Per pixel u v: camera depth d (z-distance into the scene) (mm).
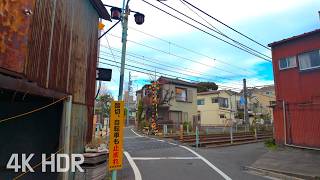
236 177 10320
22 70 5398
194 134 26734
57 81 7039
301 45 17469
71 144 7953
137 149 16453
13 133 7609
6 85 5230
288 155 15023
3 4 5117
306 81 17000
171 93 35406
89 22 9578
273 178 10617
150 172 10602
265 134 32375
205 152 16531
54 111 7762
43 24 6258
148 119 33750
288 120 17609
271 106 18844
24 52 5438
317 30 16500
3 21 5113
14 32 5309
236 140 25297
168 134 26953
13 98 7230
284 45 18391
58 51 7082
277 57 18719
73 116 8133
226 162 13438
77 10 8398
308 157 14219
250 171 11758
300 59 17453
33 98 7465
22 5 5441
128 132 32312
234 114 50469
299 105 17141
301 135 16844
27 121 7664
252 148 19922
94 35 10180
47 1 6430
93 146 9203
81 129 8828
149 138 24000
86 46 9289
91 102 9875
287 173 10742
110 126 7652
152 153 15133
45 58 6398
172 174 10391
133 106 54156
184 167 11750
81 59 8797
